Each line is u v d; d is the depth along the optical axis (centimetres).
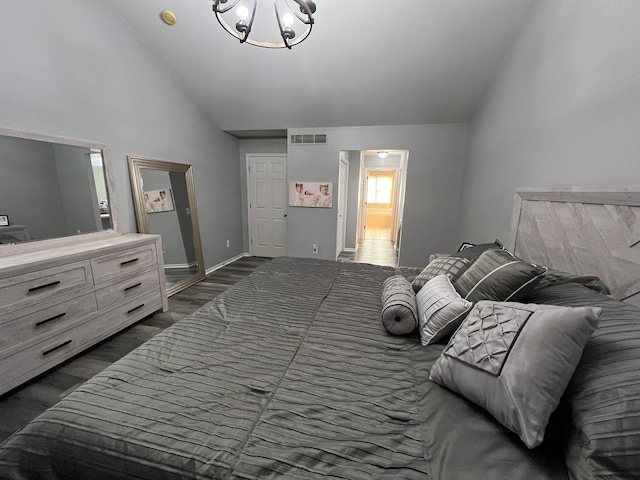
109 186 262
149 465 71
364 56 282
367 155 680
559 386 70
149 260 268
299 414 85
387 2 223
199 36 274
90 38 240
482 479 64
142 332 247
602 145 126
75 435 79
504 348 81
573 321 73
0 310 161
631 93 110
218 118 414
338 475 67
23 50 197
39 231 212
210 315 151
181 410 86
